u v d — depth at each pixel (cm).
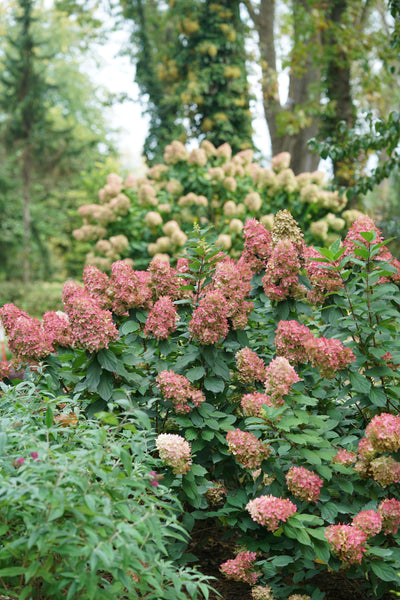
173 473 303
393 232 902
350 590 317
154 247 968
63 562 222
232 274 338
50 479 218
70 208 2605
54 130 2467
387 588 296
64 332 369
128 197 1045
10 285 2012
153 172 1074
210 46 1437
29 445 246
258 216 999
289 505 276
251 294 370
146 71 1784
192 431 322
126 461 235
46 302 1712
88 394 346
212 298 320
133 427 260
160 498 312
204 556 351
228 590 316
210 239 375
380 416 303
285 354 307
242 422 338
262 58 1505
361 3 1219
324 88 1232
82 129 3259
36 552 216
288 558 290
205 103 1478
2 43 2969
